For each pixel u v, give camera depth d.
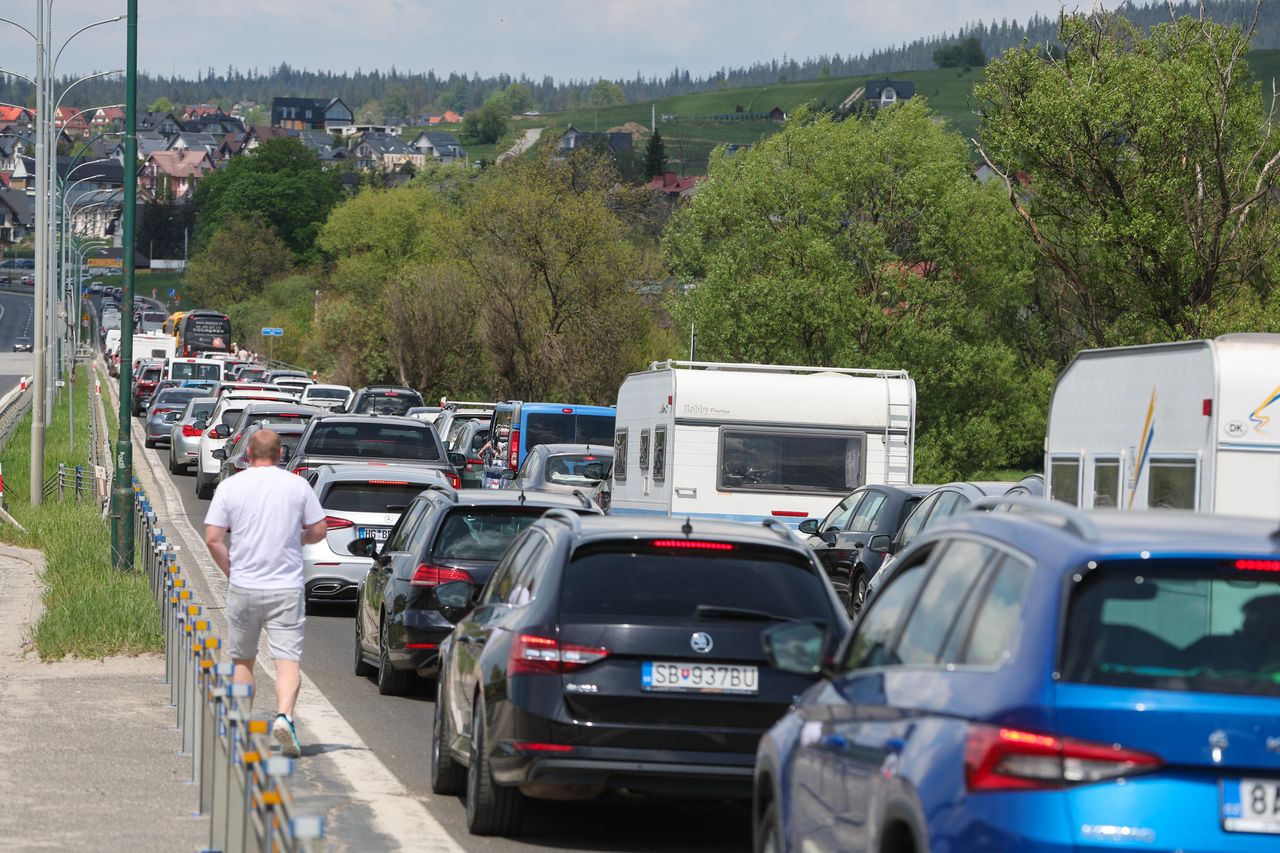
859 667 15.55
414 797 26.52
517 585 24.84
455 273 190.00
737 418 63.31
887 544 49.91
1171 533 12.92
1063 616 12.03
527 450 86.19
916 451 135.62
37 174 94.12
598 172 166.00
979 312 140.50
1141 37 86.00
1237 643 12.06
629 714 22.19
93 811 24.44
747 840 24.69
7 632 45.50
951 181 136.75
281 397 102.62
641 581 22.95
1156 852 11.26
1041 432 146.25
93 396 167.62
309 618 52.78
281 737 28.69
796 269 137.50
